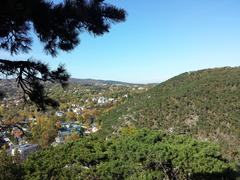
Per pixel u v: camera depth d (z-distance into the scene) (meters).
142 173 13.33
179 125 78.12
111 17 5.25
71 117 119.25
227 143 66.31
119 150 14.79
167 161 13.68
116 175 13.35
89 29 5.32
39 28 5.14
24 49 5.75
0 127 7.18
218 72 93.00
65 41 5.53
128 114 89.00
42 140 75.12
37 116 90.38
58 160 13.62
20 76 5.95
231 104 76.44
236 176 13.96
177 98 86.06
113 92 183.88
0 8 4.40
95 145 15.41
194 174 13.92
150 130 16.25
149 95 97.69
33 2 4.57
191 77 97.19
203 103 80.25
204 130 73.56
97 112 129.00
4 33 5.00
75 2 5.07
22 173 11.20
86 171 13.15
